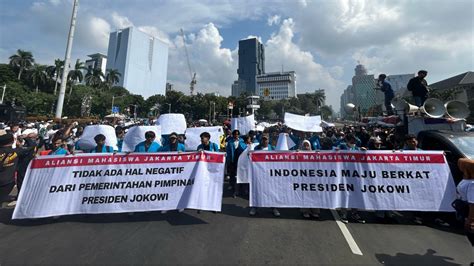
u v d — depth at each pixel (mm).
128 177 4898
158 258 3410
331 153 5117
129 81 154500
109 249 3641
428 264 3334
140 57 162125
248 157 5344
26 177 4668
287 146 8422
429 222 4770
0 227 4422
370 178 4910
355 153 5039
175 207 4895
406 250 3697
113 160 4914
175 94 85375
